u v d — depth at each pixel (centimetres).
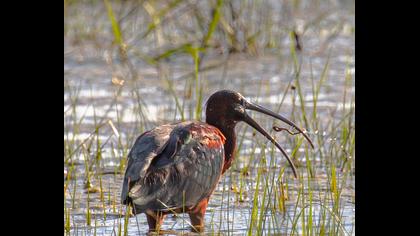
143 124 1728
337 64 2225
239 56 2323
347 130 1579
